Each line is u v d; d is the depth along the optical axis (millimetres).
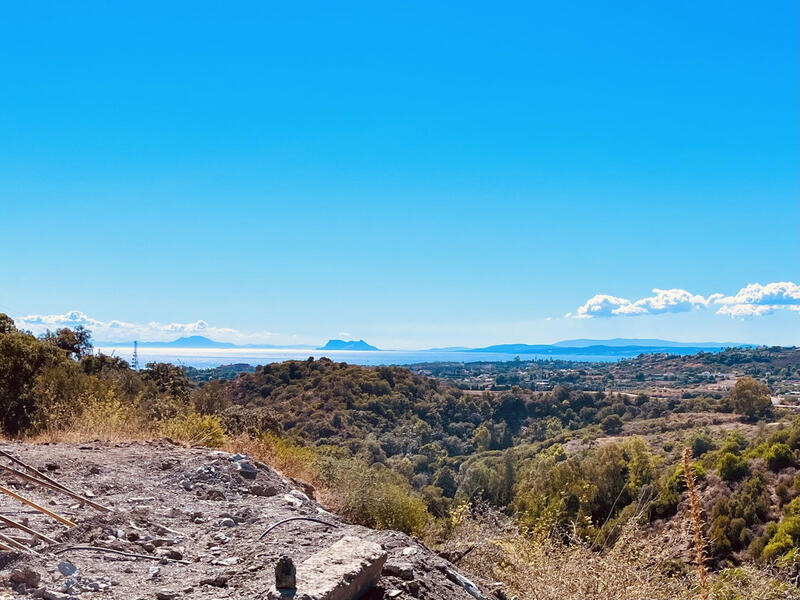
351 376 77562
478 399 95812
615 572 5148
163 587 3680
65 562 3873
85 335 28234
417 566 4402
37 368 14359
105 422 10789
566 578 5207
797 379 185750
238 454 7969
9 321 19484
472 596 4383
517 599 5035
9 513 5008
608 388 170500
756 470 31156
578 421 94625
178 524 5246
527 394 107562
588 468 29000
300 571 3400
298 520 5484
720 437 56875
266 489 6758
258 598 3326
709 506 29328
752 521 26859
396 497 8320
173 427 10570
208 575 3918
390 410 73438
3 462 6457
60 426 11320
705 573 3932
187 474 6867
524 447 73375
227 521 5336
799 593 4902
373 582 3762
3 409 12742
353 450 51594
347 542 3912
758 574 5051
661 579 5223
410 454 60812
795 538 20109
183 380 27609
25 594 3334
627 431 80000
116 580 3744
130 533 4656
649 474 25469
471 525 7270
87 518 5031
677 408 92062
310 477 9539
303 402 68250
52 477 6293
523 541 6051
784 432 33438
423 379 94938
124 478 6562
